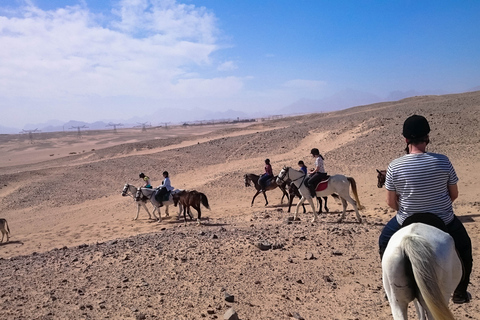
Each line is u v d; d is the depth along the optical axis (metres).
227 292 6.91
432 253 3.28
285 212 19.02
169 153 46.78
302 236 11.03
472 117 34.97
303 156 35.53
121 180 35.94
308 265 8.58
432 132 32.91
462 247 4.04
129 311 6.28
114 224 20.52
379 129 38.50
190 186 29.30
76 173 38.31
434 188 3.93
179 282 7.65
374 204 18.52
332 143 39.72
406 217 4.12
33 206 28.73
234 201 24.52
